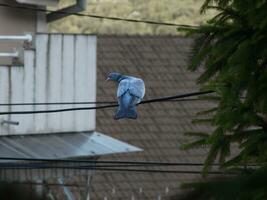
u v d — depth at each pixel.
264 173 10.66
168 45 65.88
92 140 42.16
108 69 62.75
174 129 59.28
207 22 20.61
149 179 54.47
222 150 21.33
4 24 44.09
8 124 40.06
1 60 44.00
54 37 41.22
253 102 19.97
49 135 41.50
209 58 20.62
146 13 98.19
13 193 10.90
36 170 38.75
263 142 20.56
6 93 39.94
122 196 52.50
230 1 20.31
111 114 59.31
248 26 19.88
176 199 10.43
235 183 10.47
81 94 42.22
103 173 53.66
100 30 96.50
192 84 62.88
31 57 40.59
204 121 22.45
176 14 94.69
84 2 46.62
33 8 45.19
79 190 49.94
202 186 10.67
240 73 19.58
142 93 31.44
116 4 100.06
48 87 41.19
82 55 42.16
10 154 38.28
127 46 65.06
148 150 57.12
